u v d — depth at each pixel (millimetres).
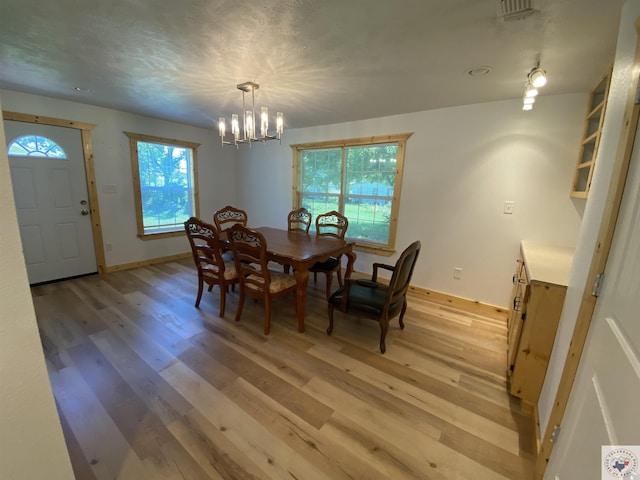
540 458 1234
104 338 2334
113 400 1681
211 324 2607
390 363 2102
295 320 2732
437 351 2266
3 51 1952
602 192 1175
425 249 3408
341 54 1893
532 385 1644
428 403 1724
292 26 1579
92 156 3615
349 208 4082
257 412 1618
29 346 834
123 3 1405
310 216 3783
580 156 2379
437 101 2842
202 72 2250
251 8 1423
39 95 3107
